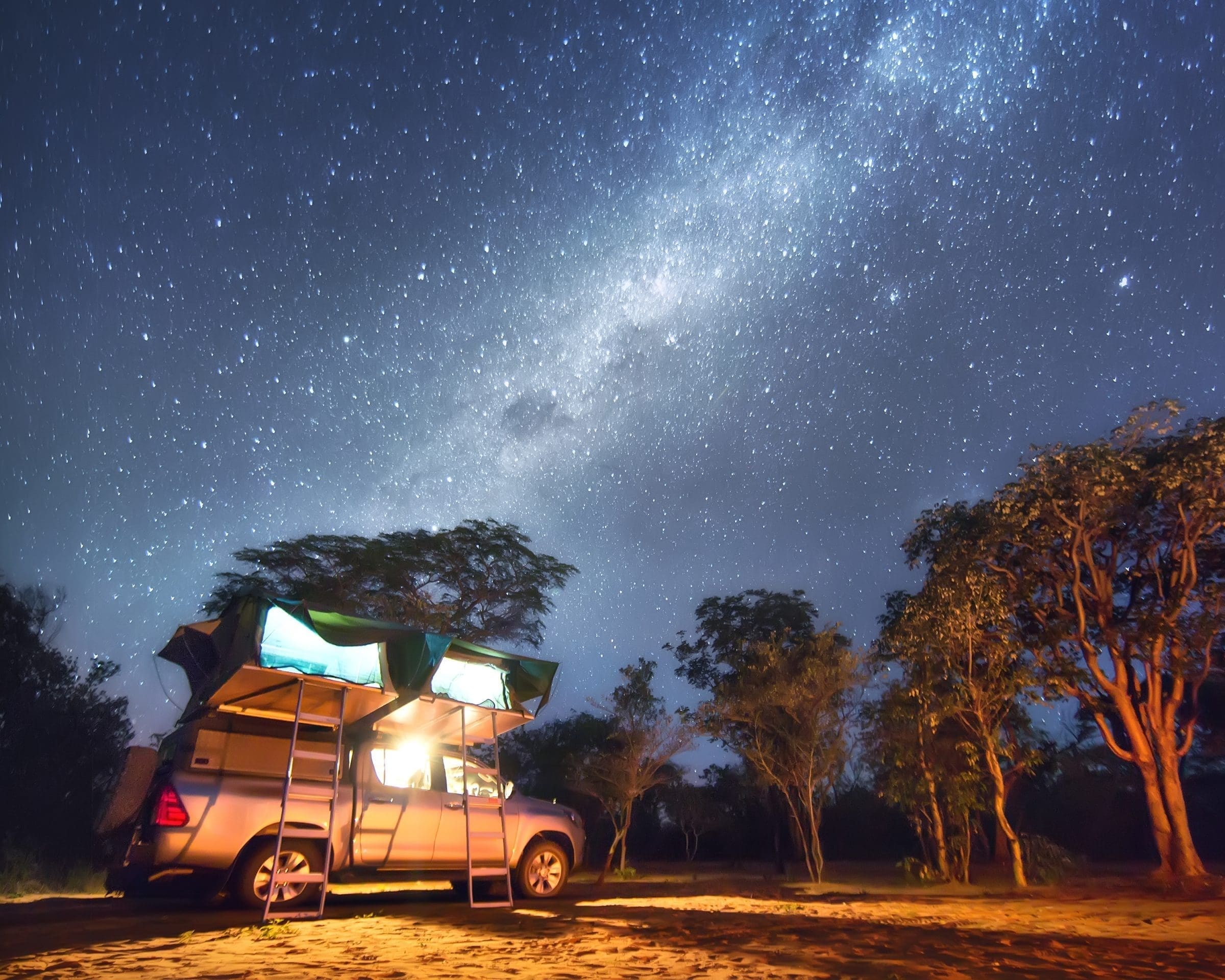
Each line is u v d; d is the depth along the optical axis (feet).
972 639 52.80
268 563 71.97
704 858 110.93
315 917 25.45
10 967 17.34
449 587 77.97
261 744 27.96
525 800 34.14
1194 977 17.46
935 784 57.82
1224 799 94.17
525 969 17.22
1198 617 52.75
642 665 70.49
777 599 87.51
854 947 20.10
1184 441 52.39
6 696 61.11
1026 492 54.54
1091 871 75.15
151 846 25.43
